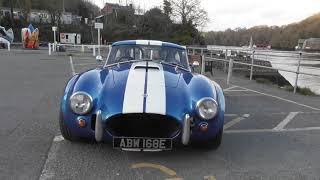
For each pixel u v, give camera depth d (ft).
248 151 17.52
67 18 299.79
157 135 14.62
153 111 14.34
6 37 165.58
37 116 23.22
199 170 14.79
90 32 277.23
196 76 17.84
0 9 267.39
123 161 15.35
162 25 231.71
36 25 269.64
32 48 141.49
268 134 20.92
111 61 20.22
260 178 14.28
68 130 15.97
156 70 17.39
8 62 67.46
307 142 19.52
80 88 15.60
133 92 15.11
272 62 70.38
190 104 15.16
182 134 14.70
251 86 45.47
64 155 15.85
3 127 20.22
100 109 14.78
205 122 15.20
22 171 14.06
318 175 14.82
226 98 34.14
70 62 73.87
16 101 28.30
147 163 15.25
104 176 13.87
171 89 15.57
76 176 13.78
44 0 291.38
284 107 30.17
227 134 20.56
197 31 220.23
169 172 14.46
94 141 16.69
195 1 219.61
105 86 15.64
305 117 26.12
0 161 14.99
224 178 14.14
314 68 61.52
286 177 14.48
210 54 83.82
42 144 17.26
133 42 20.72
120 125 14.61
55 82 40.98
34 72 51.31
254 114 26.63
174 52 20.57
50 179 13.44
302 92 41.42
